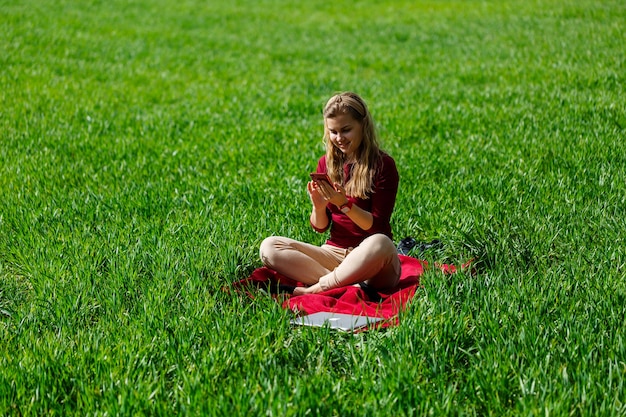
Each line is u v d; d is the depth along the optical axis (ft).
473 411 10.56
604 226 17.78
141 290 15.28
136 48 52.31
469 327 13.26
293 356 12.36
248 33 60.54
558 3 62.39
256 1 79.10
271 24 65.31
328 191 14.82
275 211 20.54
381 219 15.44
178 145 28.84
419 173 23.93
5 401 11.14
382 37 56.59
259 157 26.96
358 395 11.05
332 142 15.51
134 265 16.30
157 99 38.22
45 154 27.20
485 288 14.52
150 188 23.04
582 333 12.30
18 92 37.70
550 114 30.27
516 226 18.31
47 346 12.73
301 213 20.02
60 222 19.88
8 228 19.79
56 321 13.98
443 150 26.61
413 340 12.29
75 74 43.45
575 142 25.79
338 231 16.02
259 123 32.42
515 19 57.67
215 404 10.63
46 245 17.88
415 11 67.67
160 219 20.21
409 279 15.87
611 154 23.95
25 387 11.53
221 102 36.96
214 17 68.23
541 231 17.87
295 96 38.22
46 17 62.18
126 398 10.78
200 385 11.12
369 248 14.87
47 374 11.70
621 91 33.22
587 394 10.59
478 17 60.75
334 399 10.84
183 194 22.34
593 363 11.39
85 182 24.16
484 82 39.22
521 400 10.41
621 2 59.93
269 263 15.90
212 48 53.78
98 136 30.32
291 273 15.80
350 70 45.70
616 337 12.14
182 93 39.60
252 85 41.14
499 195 21.08
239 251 16.89
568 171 22.86
